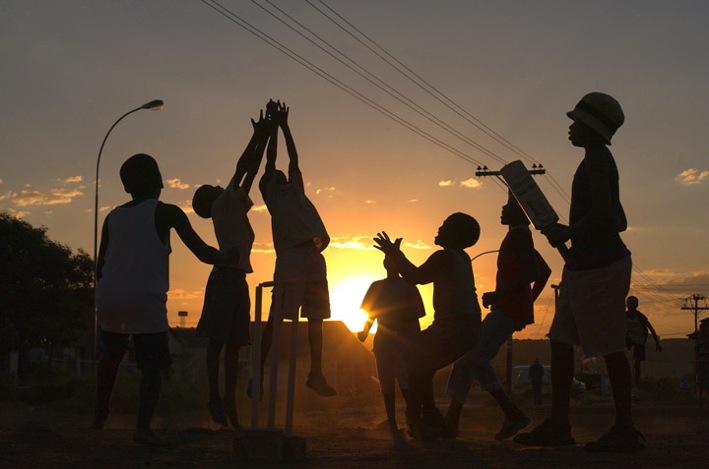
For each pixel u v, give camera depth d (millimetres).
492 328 7016
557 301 6035
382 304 9156
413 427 6840
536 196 5797
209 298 7477
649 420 12602
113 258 5754
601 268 5586
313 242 7301
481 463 4871
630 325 17953
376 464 4836
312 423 12062
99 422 6844
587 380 35875
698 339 16281
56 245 53688
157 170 6004
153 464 4770
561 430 6008
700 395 16172
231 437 6742
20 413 13922
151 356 5762
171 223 5781
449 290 6766
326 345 44000
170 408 14617
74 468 4562
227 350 7547
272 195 7258
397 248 6836
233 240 7438
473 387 45531
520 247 6980
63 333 52938
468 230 6910
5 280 51125
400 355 9117
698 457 5195
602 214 5484
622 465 4785
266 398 17719
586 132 5688
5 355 48219
